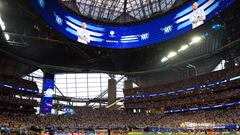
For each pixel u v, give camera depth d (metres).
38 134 45.88
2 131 40.94
